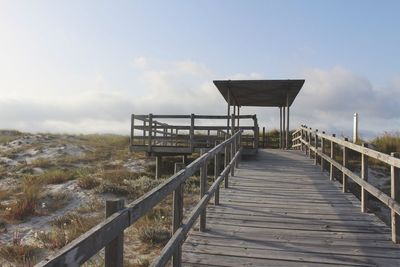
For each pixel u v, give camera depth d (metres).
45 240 7.33
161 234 7.43
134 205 2.56
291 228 6.11
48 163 17.36
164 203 10.12
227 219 6.61
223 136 16.34
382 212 10.03
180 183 4.11
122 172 14.70
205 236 5.68
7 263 6.24
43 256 6.58
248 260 4.76
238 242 5.43
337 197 8.45
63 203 10.38
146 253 6.64
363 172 7.14
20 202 9.72
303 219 6.64
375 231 5.98
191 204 10.12
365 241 5.50
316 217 6.79
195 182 12.91
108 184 11.64
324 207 7.54
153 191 3.05
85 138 27.81
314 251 5.09
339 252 5.06
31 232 8.09
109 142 25.31
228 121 15.55
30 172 15.62
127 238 7.44
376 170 14.57
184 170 4.28
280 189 9.34
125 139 26.83
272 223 6.39
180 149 15.53
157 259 3.15
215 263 4.65
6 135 27.89
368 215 6.93
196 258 4.80
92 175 14.02
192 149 15.44
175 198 4.20
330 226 6.24
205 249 5.13
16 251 6.61
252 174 11.61
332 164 10.45
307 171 12.26
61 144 22.89
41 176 13.63
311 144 15.66
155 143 15.98
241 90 17.58
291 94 18.61
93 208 9.83
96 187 11.62
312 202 7.96
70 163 17.62
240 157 14.39
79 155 19.88
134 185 12.08
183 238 4.09
